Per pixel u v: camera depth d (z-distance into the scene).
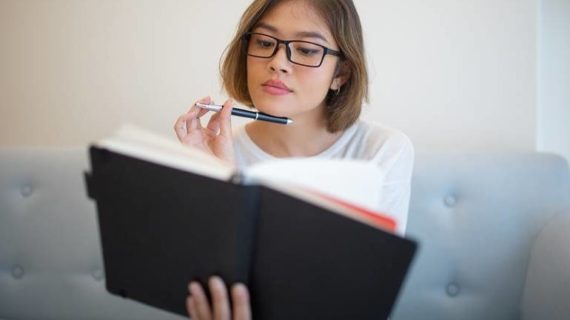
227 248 0.53
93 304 1.21
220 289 0.55
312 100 0.89
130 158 0.56
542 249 1.02
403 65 1.33
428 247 1.13
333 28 0.88
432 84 1.32
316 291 0.53
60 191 1.24
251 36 0.91
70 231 1.22
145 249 0.59
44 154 1.27
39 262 1.23
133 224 0.59
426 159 1.18
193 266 0.57
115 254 0.62
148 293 0.62
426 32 1.31
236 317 0.56
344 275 0.52
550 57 1.30
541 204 1.10
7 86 1.54
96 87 1.49
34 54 1.52
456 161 1.16
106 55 1.47
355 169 0.58
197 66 1.43
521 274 1.07
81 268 1.21
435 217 1.14
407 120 1.34
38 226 1.23
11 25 1.52
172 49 1.44
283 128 0.97
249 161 0.99
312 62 0.87
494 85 1.29
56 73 1.51
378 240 0.49
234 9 1.39
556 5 1.29
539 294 0.98
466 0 1.28
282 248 0.53
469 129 1.31
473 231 1.11
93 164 0.59
